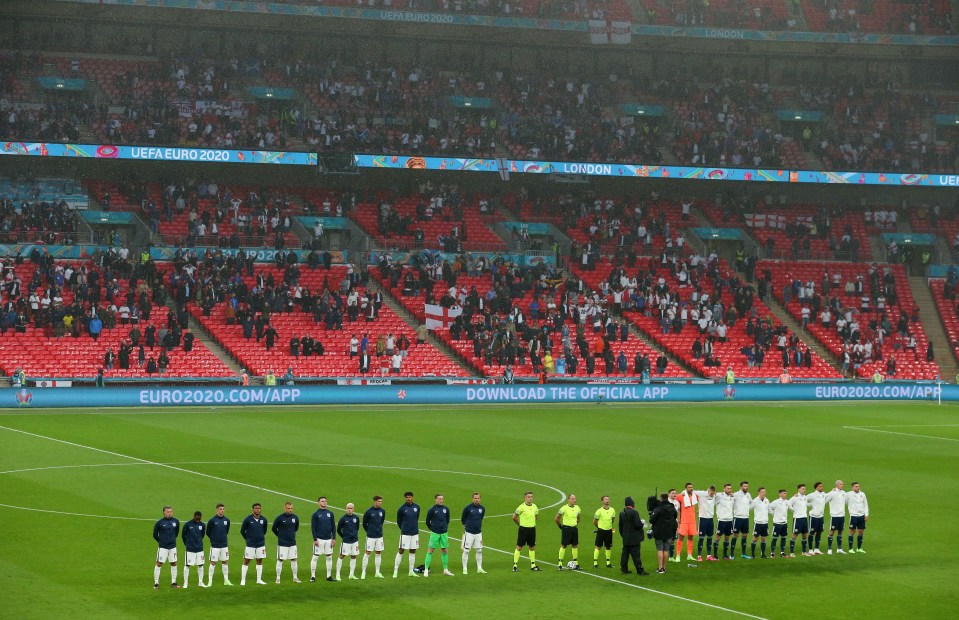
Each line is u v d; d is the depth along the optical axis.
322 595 33.75
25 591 33.44
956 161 112.94
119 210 97.31
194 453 57.53
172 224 96.75
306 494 47.97
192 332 86.81
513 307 92.75
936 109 118.88
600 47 119.44
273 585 34.72
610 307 97.06
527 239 103.12
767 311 100.19
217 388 78.19
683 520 38.72
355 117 105.44
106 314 83.94
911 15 120.31
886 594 34.72
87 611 31.62
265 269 94.06
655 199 111.69
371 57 115.25
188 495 47.25
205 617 31.31
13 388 74.62
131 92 102.62
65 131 95.19
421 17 109.38
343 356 86.38
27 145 91.81
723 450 61.12
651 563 38.38
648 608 32.88
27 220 91.75
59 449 57.91
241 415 73.12
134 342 82.12
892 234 110.75
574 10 115.81
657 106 114.56
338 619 31.30
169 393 77.25
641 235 105.44
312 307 90.12
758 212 112.50
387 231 101.00
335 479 51.28
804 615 32.47
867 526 43.94
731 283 101.44
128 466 53.47
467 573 36.50
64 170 100.06
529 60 118.81
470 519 36.41
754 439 65.44
